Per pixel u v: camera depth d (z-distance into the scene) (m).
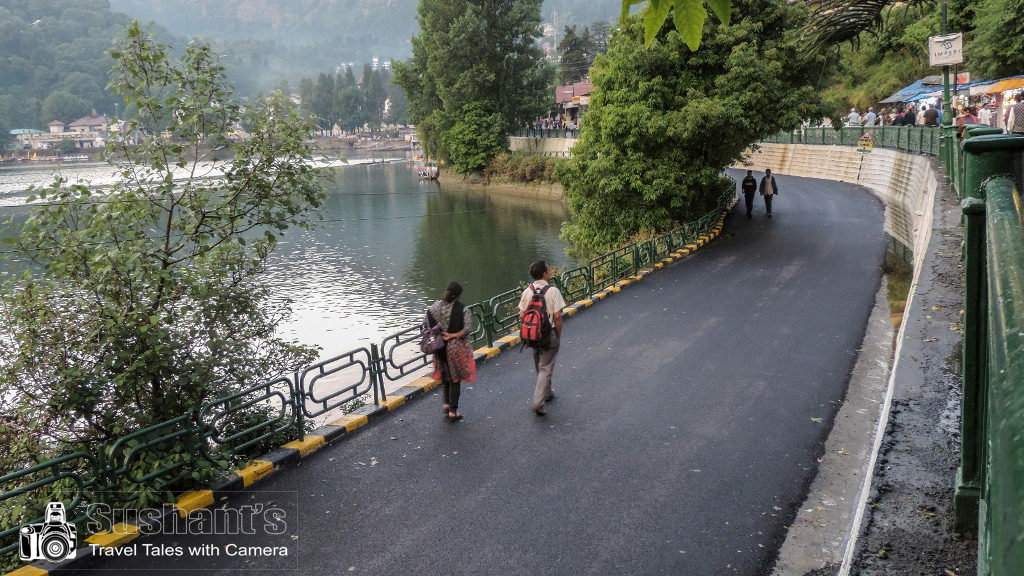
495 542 6.21
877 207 26.83
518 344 12.57
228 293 9.00
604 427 8.63
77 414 7.59
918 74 41.91
